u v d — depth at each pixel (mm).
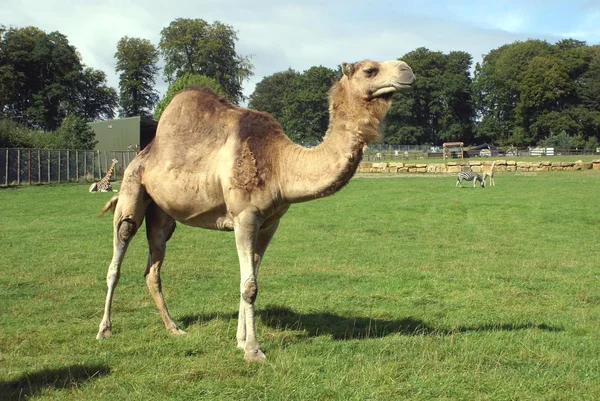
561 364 5770
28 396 5066
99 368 5754
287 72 112875
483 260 12406
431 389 5090
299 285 9961
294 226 18031
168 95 39312
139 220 7184
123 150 52125
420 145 96875
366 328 7219
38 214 21219
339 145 6023
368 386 5133
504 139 102875
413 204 24344
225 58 65625
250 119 6484
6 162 37219
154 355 6168
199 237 15828
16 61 74750
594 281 10367
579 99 96688
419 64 101250
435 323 7504
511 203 24078
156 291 7258
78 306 8398
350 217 20391
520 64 101125
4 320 7621
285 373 5477
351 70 6020
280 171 6215
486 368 5633
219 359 5934
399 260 12453
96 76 90188
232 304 8602
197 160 6551
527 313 8094
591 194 27672
